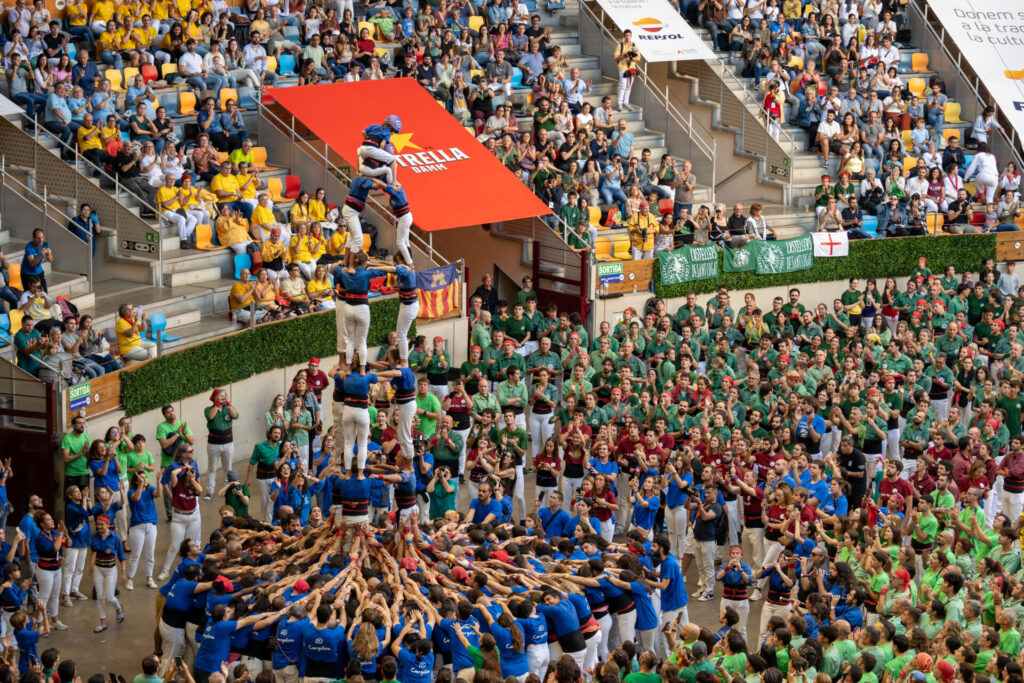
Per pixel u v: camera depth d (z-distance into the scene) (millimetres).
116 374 52188
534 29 82250
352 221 37125
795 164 81812
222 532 43344
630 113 82875
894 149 81125
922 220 79375
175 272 62781
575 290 69875
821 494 47469
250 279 60812
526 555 41781
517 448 50906
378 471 40688
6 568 41031
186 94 70562
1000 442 55219
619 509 52688
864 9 91438
